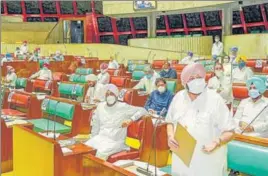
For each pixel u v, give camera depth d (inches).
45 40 838.5
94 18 847.7
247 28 736.3
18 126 151.6
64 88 327.6
